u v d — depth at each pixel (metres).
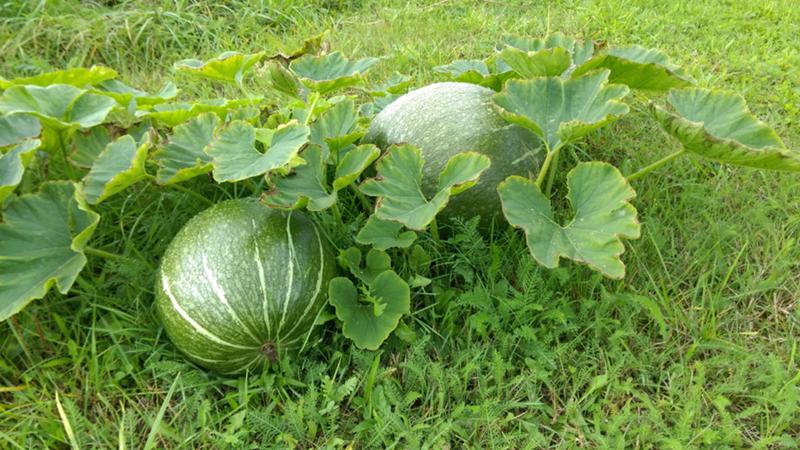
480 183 0.89
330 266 0.83
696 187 1.08
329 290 0.80
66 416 0.72
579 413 0.75
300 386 0.79
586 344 0.85
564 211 1.03
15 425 0.74
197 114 1.02
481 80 1.14
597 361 0.82
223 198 1.03
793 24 1.79
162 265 0.80
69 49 1.53
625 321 0.85
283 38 1.67
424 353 0.83
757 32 1.75
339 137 0.89
